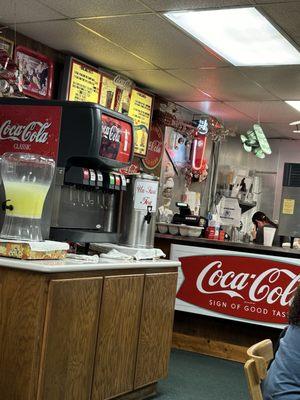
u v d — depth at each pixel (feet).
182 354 18.10
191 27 14.66
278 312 16.99
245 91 20.99
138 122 20.89
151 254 13.39
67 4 13.74
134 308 12.11
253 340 17.80
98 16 14.40
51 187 11.19
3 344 9.71
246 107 23.81
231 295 17.70
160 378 13.41
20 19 15.15
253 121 26.81
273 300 17.10
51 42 16.88
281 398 6.19
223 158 29.60
